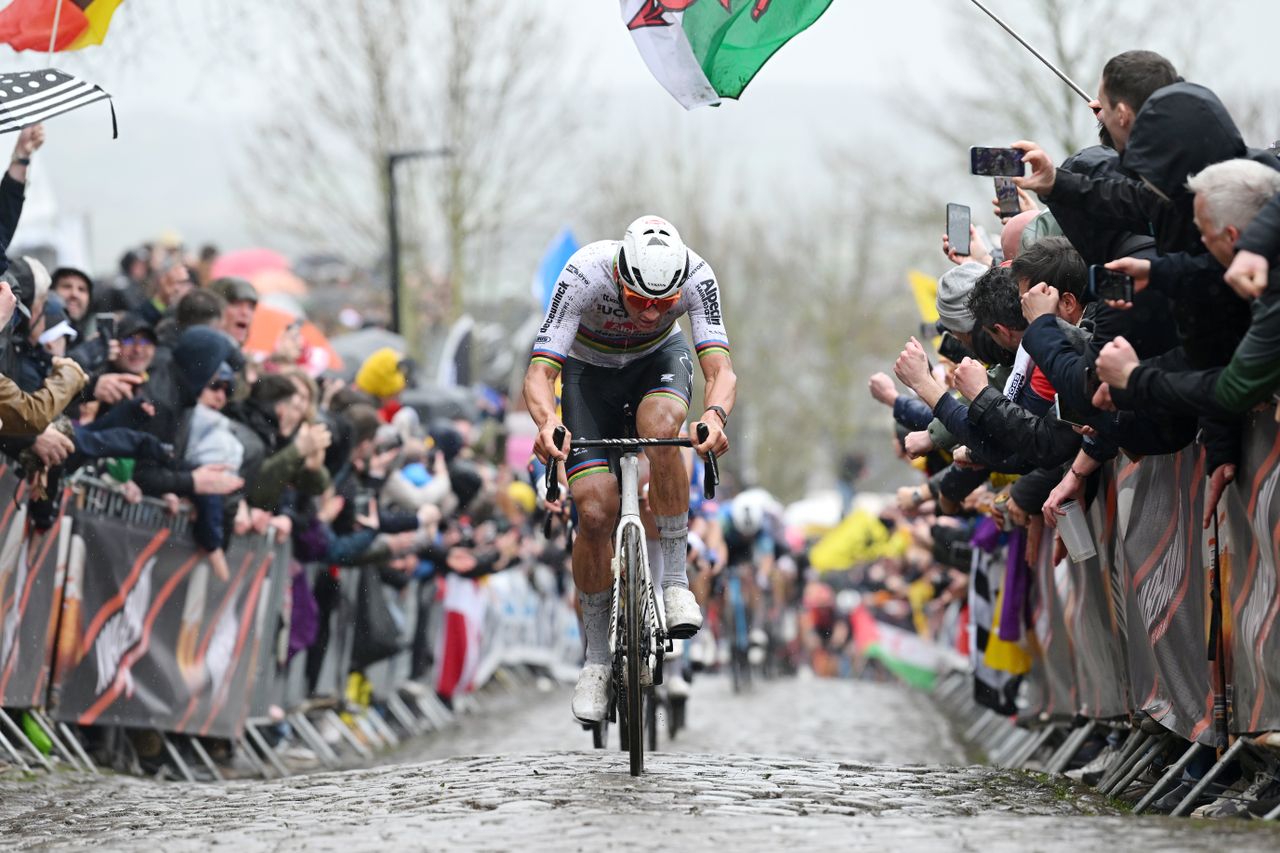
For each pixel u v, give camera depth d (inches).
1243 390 454.3
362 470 1012.5
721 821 471.8
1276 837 418.0
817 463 5251.0
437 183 2401.6
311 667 1029.2
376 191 2423.7
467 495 1258.6
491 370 2790.4
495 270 2701.8
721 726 1253.7
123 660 793.6
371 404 1009.5
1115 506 634.2
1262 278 440.8
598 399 627.8
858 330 4426.7
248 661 918.4
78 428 741.3
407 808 528.4
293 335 1000.9
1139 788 612.1
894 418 815.1
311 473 903.7
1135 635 613.0
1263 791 502.9
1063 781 661.9
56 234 1365.7
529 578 1759.4
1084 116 2117.4
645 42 729.0
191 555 847.7
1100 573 671.1
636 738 578.9
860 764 671.1
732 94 730.8
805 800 531.2
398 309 1854.1
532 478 886.4
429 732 1257.4
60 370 682.2
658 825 462.9
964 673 1496.1
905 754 1039.0
